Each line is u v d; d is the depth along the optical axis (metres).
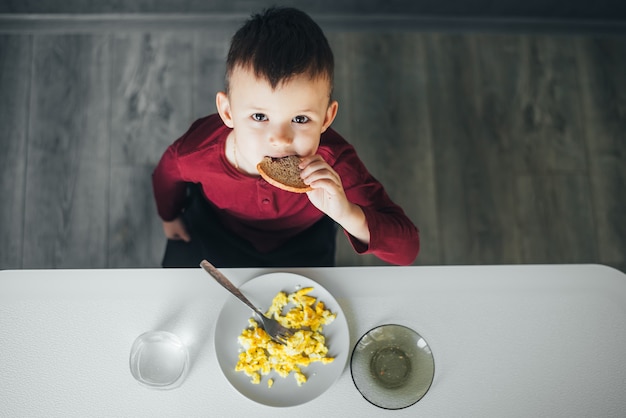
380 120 1.80
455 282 0.99
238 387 0.90
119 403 0.89
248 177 1.13
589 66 1.89
